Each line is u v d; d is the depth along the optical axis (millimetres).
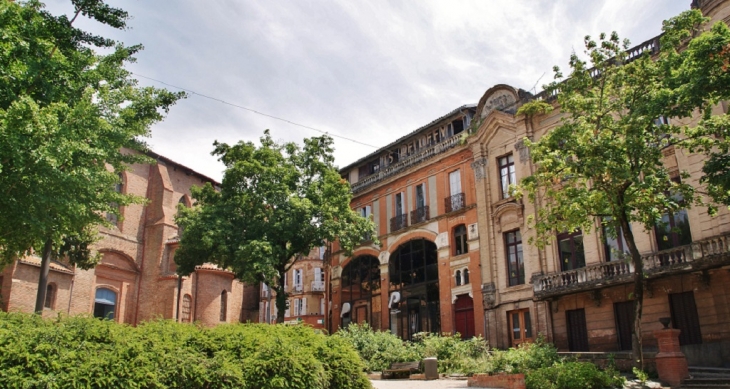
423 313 34219
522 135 29359
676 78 15781
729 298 20391
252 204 29969
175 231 40719
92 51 17375
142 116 18875
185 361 9188
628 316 23641
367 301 38969
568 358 19484
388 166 39219
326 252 44719
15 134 12641
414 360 23344
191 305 39188
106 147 16094
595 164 16719
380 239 38344
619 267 23547
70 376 8117
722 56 14336
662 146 19891
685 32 17188
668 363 15766
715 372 18250
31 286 29094
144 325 10133
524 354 19828
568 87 18703
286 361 9945
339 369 10938
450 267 32750
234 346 10258
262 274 28250
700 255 20906
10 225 14570
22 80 14359
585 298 25219
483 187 31297
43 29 15273
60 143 13375
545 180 18641
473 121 32781
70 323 9352
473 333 30672
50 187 14180
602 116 17891
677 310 22078
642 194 17047
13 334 8383
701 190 21625
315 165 31578
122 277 37625
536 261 27422
